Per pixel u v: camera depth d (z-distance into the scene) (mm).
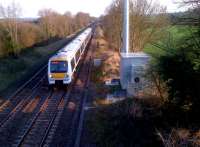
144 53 22875
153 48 16438
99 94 22547
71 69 25875
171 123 14180
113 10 40375
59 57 25281
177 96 13383
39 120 17938
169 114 14688
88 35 58781
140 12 32906
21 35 43406
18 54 39719
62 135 15805
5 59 36156
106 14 55469
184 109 14031
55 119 18031
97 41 60156
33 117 18391
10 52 38844
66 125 17125
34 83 27375
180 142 12258
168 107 14891
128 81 21859
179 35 14258
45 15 67188
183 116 14031
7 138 15469
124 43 24047
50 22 65438
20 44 42219
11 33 39250
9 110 19922
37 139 15367
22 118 18297
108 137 14922
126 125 15258
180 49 13023
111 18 43406
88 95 22609
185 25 12844
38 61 39656
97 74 28797
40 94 23594
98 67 32000
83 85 25781
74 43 35500
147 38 32188
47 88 25391
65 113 19078
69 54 26750
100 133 15453
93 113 18484
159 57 13984
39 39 54531
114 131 15227
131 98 18062
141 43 32625
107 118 16859
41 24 62312
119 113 16688
